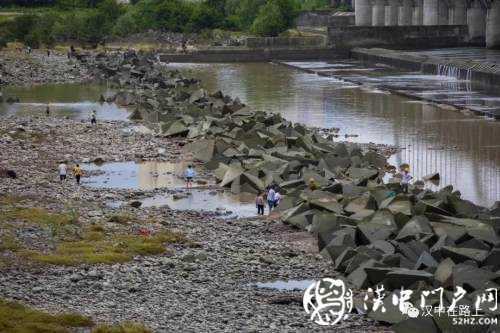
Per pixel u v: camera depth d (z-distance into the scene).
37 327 65.00
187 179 122.69
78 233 93.19
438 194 103.00
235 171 120.81
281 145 137.75
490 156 134.88
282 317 70.00
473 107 177.62
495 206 100.81
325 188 108.69
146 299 73.62
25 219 97.38
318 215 97.62
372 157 130.75
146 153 141.12
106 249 87.69
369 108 184.88
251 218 104.12
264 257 87.31
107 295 74.31
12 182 118.88
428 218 93.00
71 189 117.25
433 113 176.12
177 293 75.69
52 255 84.62
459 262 80.44
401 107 185.38
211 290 77.00
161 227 97.81
